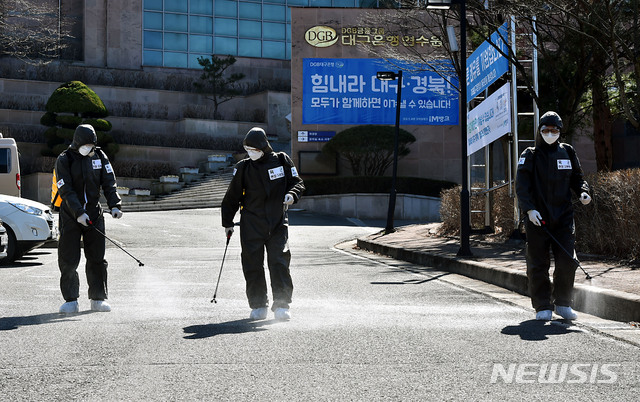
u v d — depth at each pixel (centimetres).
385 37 3669
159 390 464
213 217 2975
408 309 820
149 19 5062
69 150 806
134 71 4897
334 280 1161
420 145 3722
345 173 3700
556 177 745
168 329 677
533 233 746
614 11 1719
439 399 441
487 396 447
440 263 1367
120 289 1025
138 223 2678
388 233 2291
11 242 1441
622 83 1591
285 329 676
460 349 583
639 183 1141
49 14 4775
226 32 5203
